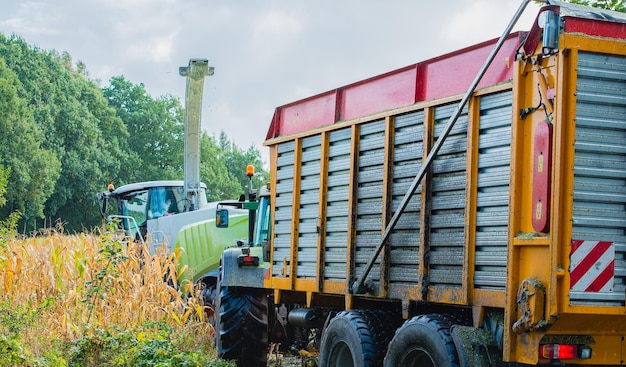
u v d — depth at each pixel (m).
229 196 89.81
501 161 7.27
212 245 17.11
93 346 11.09
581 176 6.63
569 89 6.63
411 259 8.41
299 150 10.67
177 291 15.55
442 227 7.99
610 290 6.67
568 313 6.55
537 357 6.77
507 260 7.00
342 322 9.23
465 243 7.57
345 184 9.60
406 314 8.42
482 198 7.45
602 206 6.68
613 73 6.72
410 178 8.53
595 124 6.66
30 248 16.97
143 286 15.12
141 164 83.31
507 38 7.36
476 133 7.57
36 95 73.69
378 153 9.05
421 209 8.20
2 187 21.39
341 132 9.74
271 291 12.47
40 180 65.31
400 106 8.79
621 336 7.00
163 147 89.50
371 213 9.09
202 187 20.70
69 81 80.50
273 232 11.25
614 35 6.76
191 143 20.41
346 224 9.53
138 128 88.94
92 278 15.59
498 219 7.25
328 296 10.35
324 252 9.97
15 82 72.12
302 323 10.95
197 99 20.03
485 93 7.47
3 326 12.84
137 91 91.00
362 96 9.50
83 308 14.69
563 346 6.79
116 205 22.14
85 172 73.50
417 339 7.88
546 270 6.66
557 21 6.60
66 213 73.69
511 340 6.95
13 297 15.11
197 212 19.03
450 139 7.93
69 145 74.56
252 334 12.35
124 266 15.50
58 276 16.05
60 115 73.94
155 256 15.99
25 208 65.00
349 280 9.32
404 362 8.09
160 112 89.44
